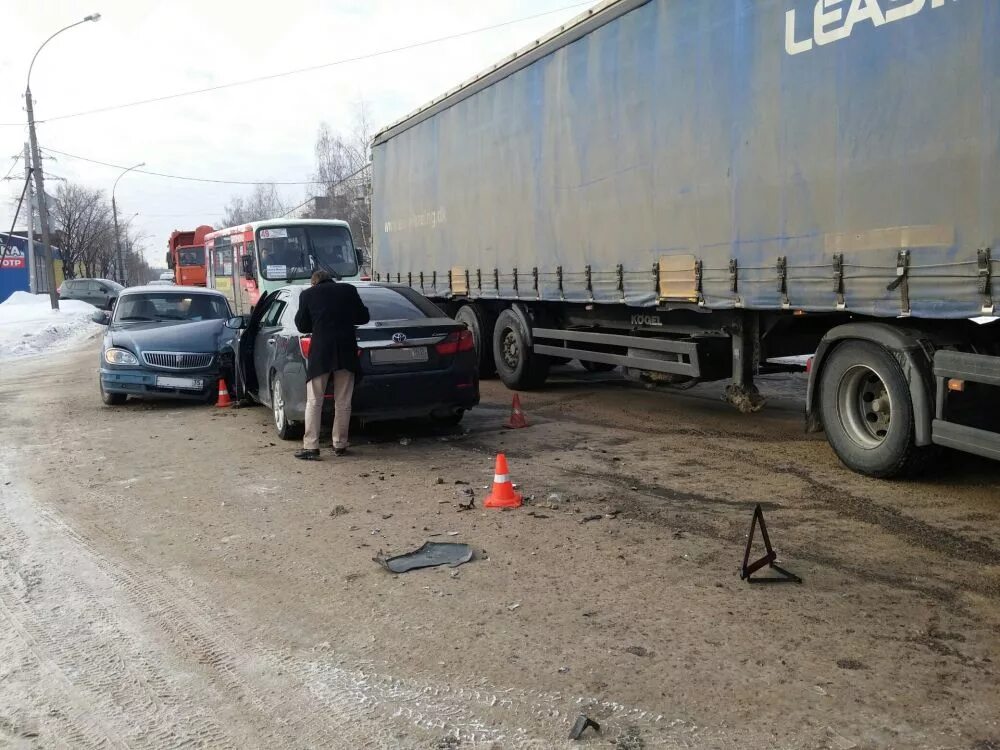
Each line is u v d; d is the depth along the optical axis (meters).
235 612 4.31
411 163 14.18
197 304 12.75
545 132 10.02
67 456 8.12
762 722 3.12
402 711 3.32
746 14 6.82
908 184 5.43
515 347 11.75
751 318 7.56
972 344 5.57
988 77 4.89
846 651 3.65
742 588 4.38
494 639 3.89
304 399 8.16
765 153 6.67
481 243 11.83
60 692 3.56
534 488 6.46
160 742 3.17
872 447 6.26
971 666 3.49
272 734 3.20
